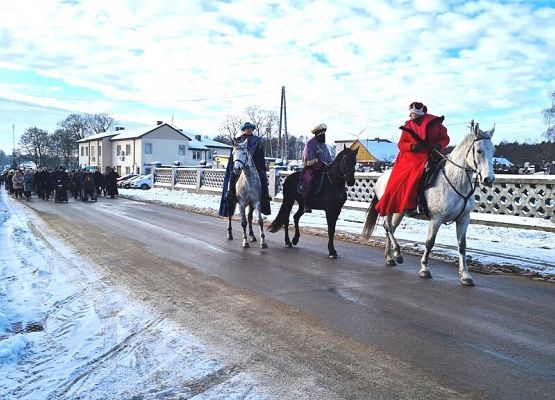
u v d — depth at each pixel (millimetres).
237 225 14297
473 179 7441
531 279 7371
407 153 7797
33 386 3674
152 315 5414
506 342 4656
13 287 6609
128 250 9609
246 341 4629
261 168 10531
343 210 17172
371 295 6328
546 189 11773
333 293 6414
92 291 6426
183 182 31625
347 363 4117
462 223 7113
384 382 3748
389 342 4629
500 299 6203
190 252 9492
